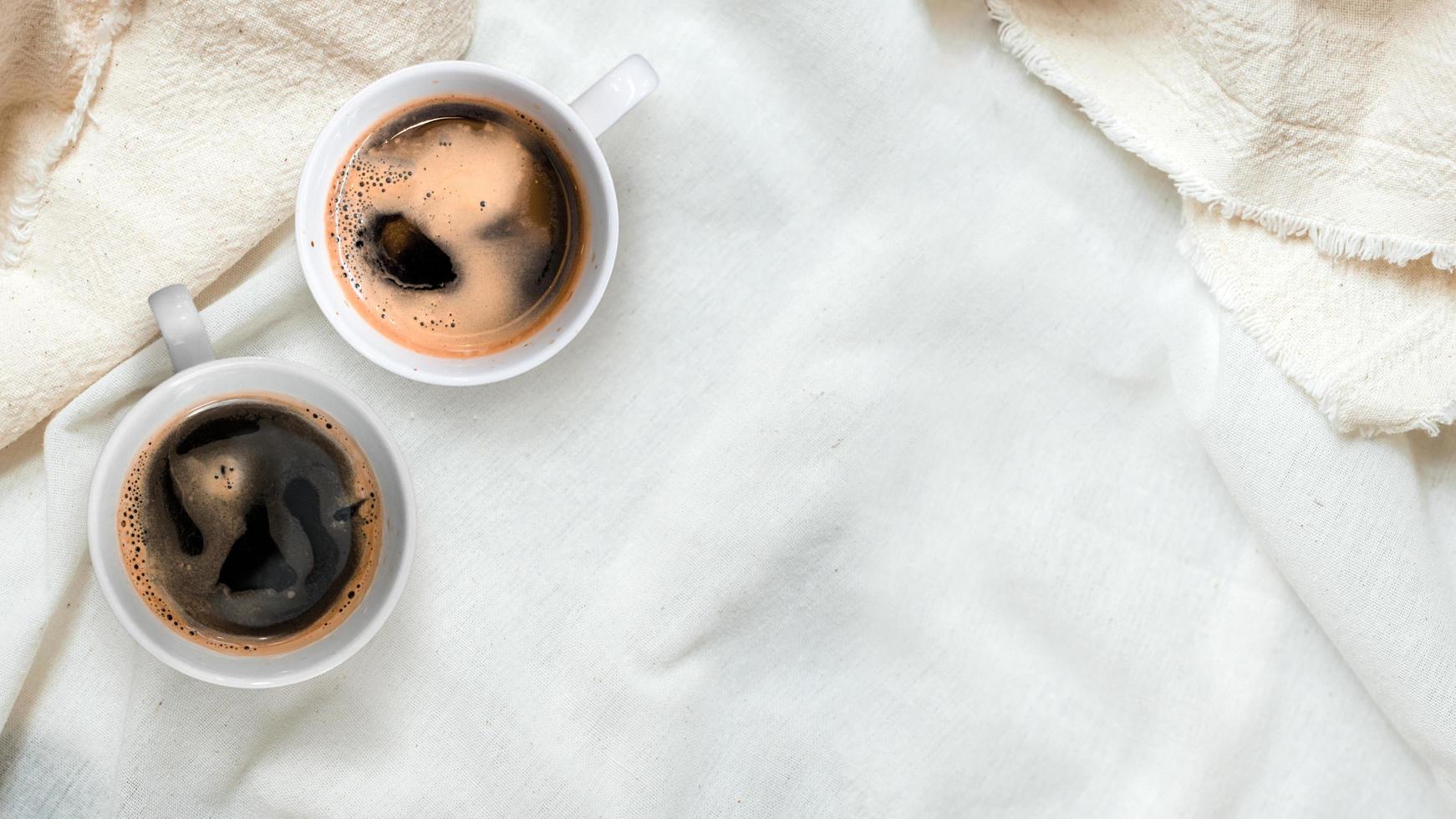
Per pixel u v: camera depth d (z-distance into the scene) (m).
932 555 0.73
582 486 0.72
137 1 0.68
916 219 0.72
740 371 0.72
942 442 0.73
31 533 0.70
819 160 0.72
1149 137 0.71
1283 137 0.70
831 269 0.72
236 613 0.69
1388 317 0.71
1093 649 0.73
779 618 0.73
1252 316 0.72
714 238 0.72
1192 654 0.73
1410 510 0.72
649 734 0.72
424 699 0.71
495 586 0.72
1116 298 0.73
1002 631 0.74
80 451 0.70
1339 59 0.69
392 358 0.70
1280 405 0.72
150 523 0.69
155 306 0.67
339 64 0.69
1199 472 0.74
